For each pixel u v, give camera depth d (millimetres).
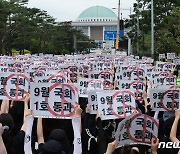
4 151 6559
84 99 14422
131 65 26641
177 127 8117
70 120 9430
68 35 138750
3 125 8094
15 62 28156
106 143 9328
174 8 57469
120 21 66688
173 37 56844
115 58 43125
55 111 8891
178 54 60219
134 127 7375
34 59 38750
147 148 7809
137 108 12602
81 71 24016
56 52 116875
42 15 103188
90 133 9602
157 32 64188
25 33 92125
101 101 9914
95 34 188750
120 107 10008
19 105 11414
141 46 76438
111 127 9984
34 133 8617
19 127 10914
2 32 85750
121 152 6723
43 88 8906
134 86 15109
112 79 19953
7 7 81875
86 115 9945
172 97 10961
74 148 8102
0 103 11969
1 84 11742
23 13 88438
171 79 19219
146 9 65688
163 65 29766
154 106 11055
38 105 8922
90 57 48219
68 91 8922
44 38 108625
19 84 11797
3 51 89250
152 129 7387
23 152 7988
